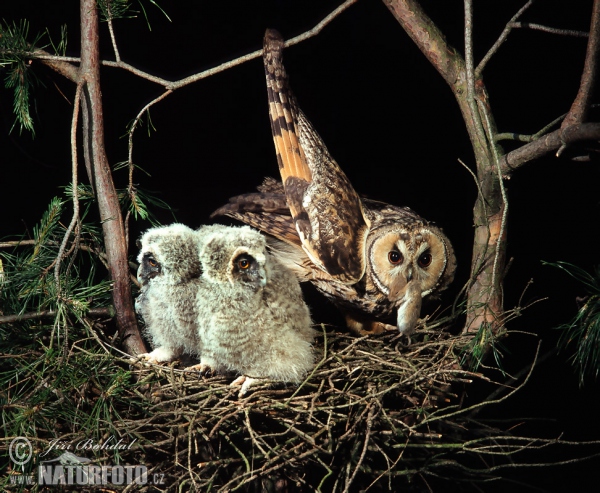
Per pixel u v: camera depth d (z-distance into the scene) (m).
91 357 3.03
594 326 3.15
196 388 3.08
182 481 2.81
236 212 4.21
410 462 3.23
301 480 3.03
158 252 3.27
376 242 3.77
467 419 3.28
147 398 3.02
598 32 2.98
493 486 4.18
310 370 3.22
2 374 3.15
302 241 3.91
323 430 2.92
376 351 3.35
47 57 3.43
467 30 3.24
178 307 3.29
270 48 4.11
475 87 3.41
